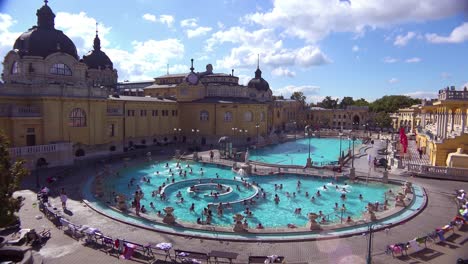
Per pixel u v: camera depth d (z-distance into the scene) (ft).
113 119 219.00
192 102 278.46
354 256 71.77
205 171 175.94
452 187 131.03
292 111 492.95
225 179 153.79
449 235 82.48
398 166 168.66
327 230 88.12
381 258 70.54
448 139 156.04
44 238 77.66
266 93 380.58
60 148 165.17
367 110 496.23
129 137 234.79
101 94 199.93
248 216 107.65
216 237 81.97
